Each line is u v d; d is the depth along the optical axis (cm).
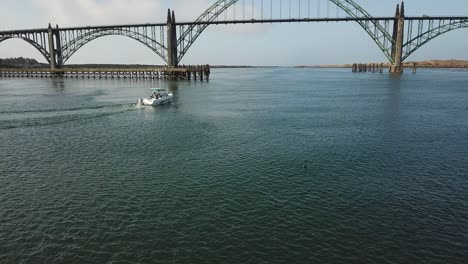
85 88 7925
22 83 9725
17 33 11494
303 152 2567
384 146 2734
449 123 3694
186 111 4569
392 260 1256
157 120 3903
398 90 7619
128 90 7394
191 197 1770
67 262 1244
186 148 2684
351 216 1566
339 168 2205
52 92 6912
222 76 18962
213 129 3412
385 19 10475
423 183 1952
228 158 2423
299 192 1830
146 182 1972
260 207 1655
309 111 4647
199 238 1393
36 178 2028
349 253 1295
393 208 1644
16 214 1582
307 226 1480
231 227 1473
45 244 1350
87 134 3180
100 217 1558
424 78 12131
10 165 2261
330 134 3175
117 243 1358
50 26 11312
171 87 8344
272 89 8625
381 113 4409
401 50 10812
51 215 1574
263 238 1390
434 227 1473
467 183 1948
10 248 1324
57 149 2655
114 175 2084
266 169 2186
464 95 6488
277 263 1239
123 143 2844
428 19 10456
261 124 3681
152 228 1466
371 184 1939
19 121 3781
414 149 2645
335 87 9081
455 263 1242
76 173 2116
